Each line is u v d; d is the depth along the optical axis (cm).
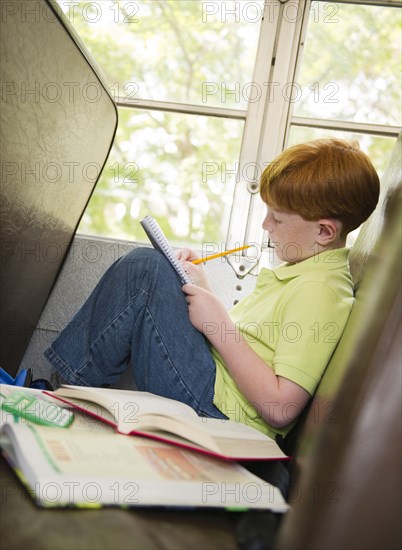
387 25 158
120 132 165
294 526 63
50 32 97
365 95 158
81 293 159
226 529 61
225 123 162
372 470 64
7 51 86
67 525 54
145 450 69
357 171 113
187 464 68
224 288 157
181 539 57
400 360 67
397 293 70
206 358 110
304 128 159
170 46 163
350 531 62
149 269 112
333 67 159
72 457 62
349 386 72
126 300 112
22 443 62
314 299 104
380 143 159
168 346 109
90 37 164
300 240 115
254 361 103
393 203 99
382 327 69
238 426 90
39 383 120
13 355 141
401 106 158
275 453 80
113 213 167
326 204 111
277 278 116
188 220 165
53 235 139
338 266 112
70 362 116
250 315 116
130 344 115
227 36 161
